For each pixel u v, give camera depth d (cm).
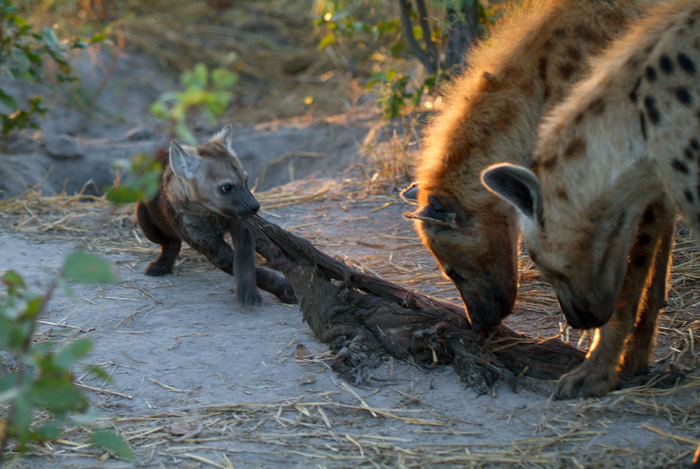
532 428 609
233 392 677
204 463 571
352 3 2136
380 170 1345
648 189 579
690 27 541
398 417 631
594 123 570
